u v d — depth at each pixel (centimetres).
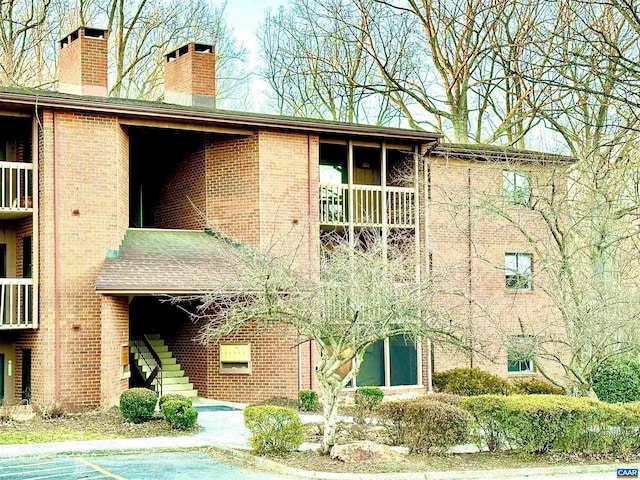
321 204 2588
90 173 2267
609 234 2311
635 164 2811
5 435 1786
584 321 1967
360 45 3881
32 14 3484
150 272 2252
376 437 1794
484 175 2861
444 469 1520
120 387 2217
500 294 2869
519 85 3550
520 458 1636
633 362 2869
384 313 1609
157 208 2852
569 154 3609
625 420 1678
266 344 2425
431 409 1652
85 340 2208
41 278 2191
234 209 2523
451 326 1695
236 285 1992
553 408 1636
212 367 2459
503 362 2872
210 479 1423
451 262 2656
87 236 2248
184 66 2772
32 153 2242
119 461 1583
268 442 1602
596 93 1541
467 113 3791
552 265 2172
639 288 2414
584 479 1499
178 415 1867
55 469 1491
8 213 2223
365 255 1775
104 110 2262
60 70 2666
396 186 2803
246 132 2500
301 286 1886
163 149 2823
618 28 2462
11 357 2339
